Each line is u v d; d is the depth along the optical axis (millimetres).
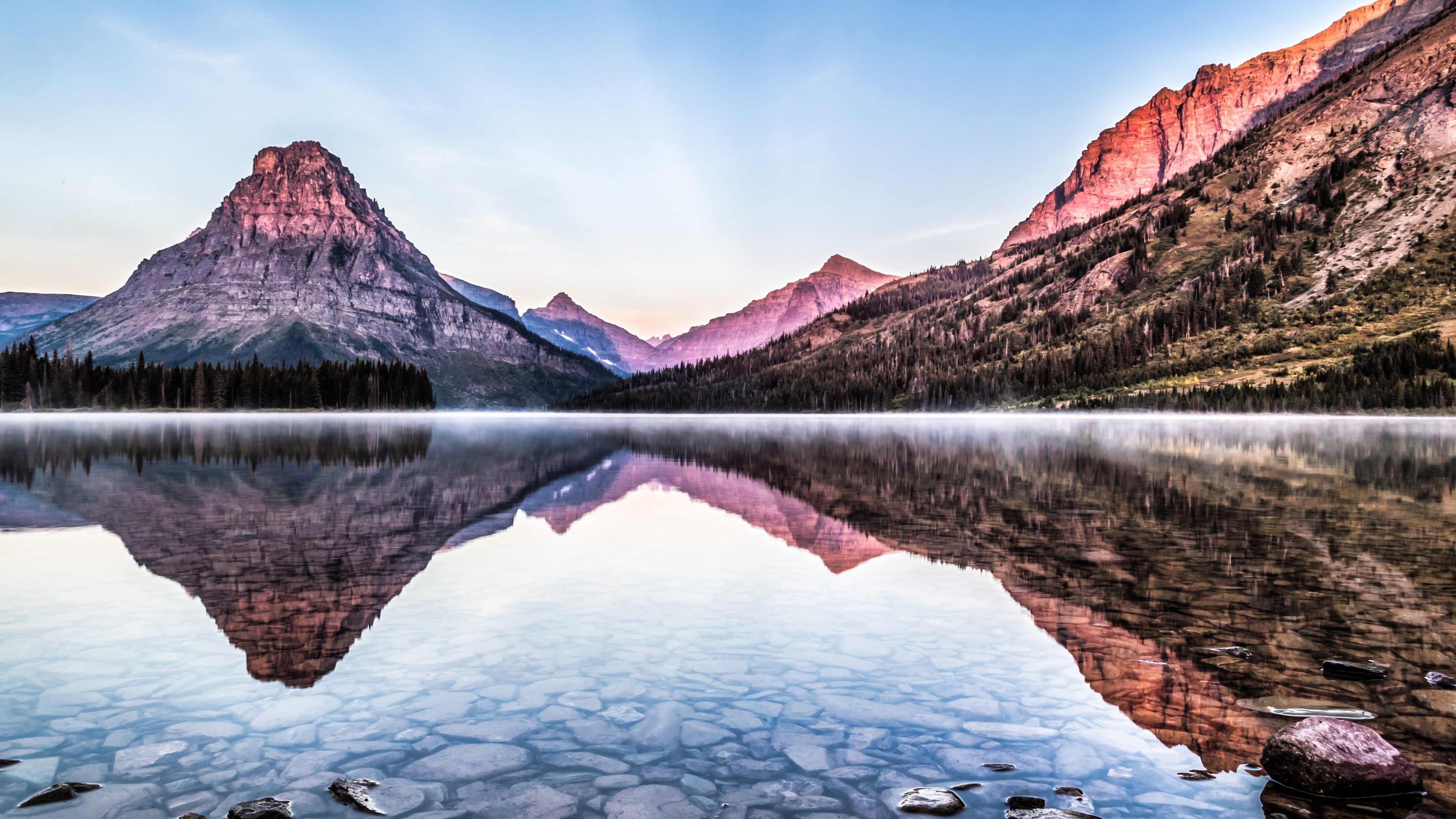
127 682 6992
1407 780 5191
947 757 5691
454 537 14695
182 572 11297
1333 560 12445
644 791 5148
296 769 5430
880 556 13000
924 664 7703
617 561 12602
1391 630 8664
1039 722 6328
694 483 25547
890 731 6172
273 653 7832
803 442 55625
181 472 27641
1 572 11195
